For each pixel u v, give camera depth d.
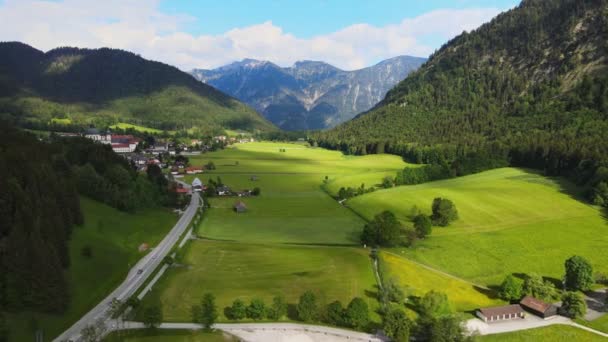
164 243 126.75
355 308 81.25
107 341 71.44
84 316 80.44
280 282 99.62
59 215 98.06
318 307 85.19
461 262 116.00
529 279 97.88
